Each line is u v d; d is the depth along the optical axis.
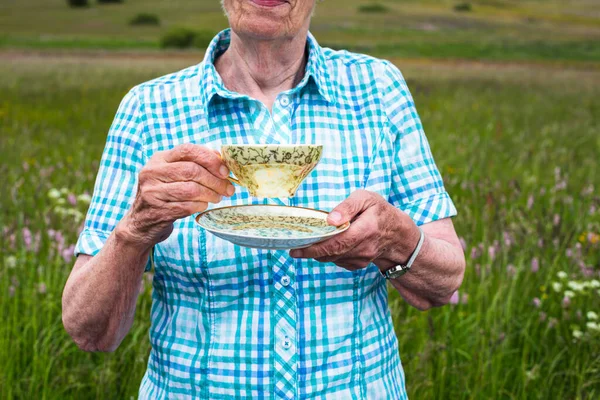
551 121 12.73
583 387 3.32
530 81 23.66
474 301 4.08
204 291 1.82
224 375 1.81
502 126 11.62
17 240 4.50
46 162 7.60
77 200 5.37
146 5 78.38
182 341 1.86
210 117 1.89
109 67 27.70
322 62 1.97
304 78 1.90
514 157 8.41
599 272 4.26
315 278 1.80
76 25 63.25
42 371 3.51
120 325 1.82
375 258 1.68
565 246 4.61
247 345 1.80
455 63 35.91
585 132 11.03
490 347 3.52
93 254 1.83
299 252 1.59
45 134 10.23
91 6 77.25
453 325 3.96
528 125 11.91
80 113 13.72
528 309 4.15
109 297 1.74
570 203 5.49
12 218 4.90
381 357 1.91
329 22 63.19
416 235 1.73
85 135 10.11
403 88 2.01
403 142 1.97
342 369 1.83
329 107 1.94
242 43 1.90
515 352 3.89
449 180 6.32
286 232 1.60
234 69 1.95
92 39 51.84
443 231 1.94
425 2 85.94
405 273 1.79
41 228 4.72
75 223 4.61
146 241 1.64
